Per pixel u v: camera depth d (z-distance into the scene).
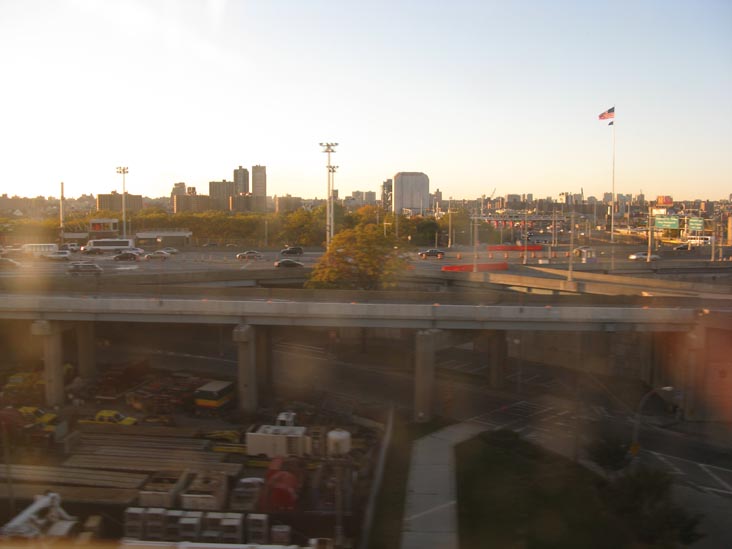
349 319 50.94
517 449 41.31
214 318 51.94
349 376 60.12
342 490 32.69
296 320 51.31
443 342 51.62
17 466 37.28
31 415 44.88
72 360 65.38
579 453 41.31
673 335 52.44
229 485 35.09
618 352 62.31
